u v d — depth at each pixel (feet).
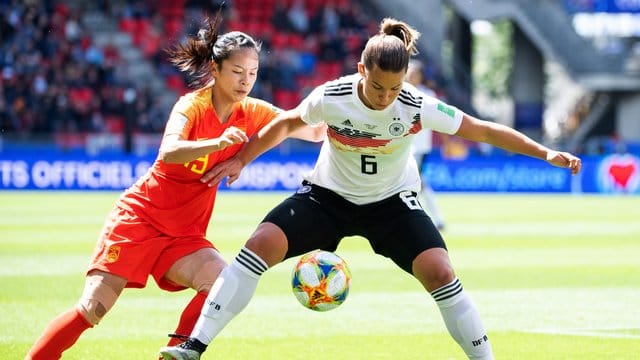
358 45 384.68
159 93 356.59
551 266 132.67
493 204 266.16
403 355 76.43
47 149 305.12
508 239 169.58
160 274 66.13
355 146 63.36
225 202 259.39
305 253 65.10
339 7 394.11
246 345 80.02
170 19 376.89
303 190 66.23
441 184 323.57
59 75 335.26
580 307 99.81
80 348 78.23
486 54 641.81
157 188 65.46
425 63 395.75
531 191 328.70
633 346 79.87
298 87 361.92
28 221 195.72
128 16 371.97
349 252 146.41
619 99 423.23
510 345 80.33
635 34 427.74
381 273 123.24
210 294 62.44
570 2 403.34
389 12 402.52
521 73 420.36
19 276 118.73
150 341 81.25
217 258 66.13
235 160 65.10
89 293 63.52
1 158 303.48
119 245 64.34
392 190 65.72
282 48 373.40
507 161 327.67
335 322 90.48
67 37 350.64
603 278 120.98
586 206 259.39
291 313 94.94
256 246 62.49
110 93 334.24
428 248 62.85
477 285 114.83
